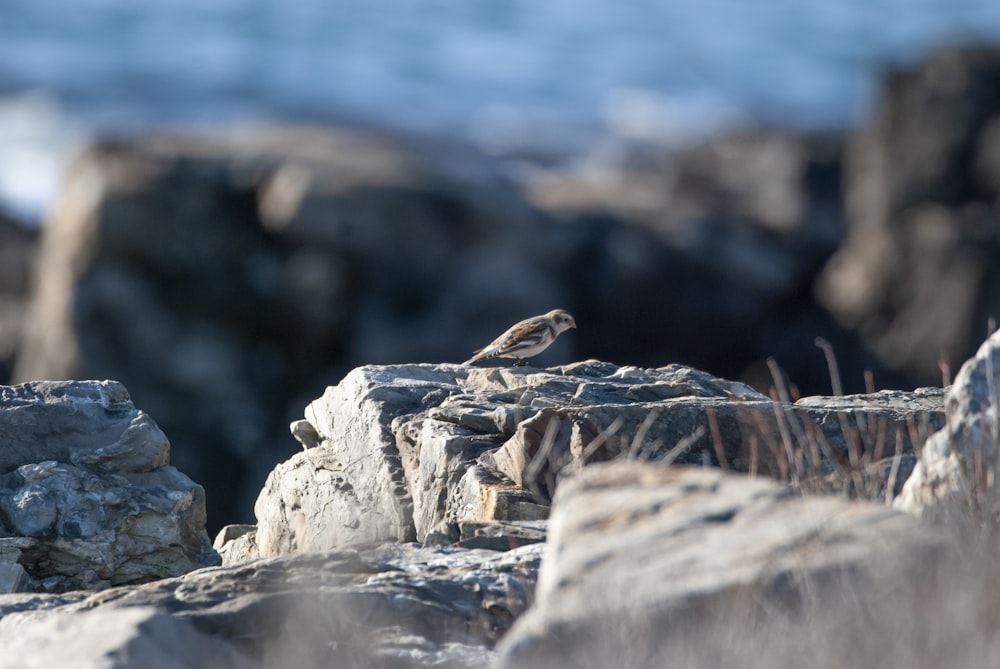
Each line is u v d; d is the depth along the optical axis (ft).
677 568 14.35
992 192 150.61
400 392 33.71
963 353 144.87
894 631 12.84
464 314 125.39
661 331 145.18
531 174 192.75
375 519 31.45
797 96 322.55
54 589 29.53
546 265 137.28
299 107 280.51
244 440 121.39
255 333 124.67
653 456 27.50
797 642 12.93
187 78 304.30
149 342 121.90
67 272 122.83
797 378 150.00
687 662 12.93
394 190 126.52
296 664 17.87
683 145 207.41
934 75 155.22
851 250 160.04
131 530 30.55
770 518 15.30
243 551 36.50
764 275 151.64
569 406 30.01
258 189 126.00
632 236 146.72
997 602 13.11
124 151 130.82
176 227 123.75
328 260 123.54
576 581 14.51
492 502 27.53
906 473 24.34
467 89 311.47
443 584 21.18
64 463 30.83
